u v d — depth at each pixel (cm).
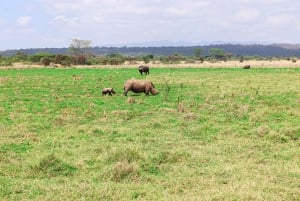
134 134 1700
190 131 1758
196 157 1352
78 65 9644
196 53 15912
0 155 1347
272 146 1535
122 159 1276
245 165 1269
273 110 2347
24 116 2142
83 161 1294
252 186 1055
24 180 1119
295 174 1177
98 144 1523
